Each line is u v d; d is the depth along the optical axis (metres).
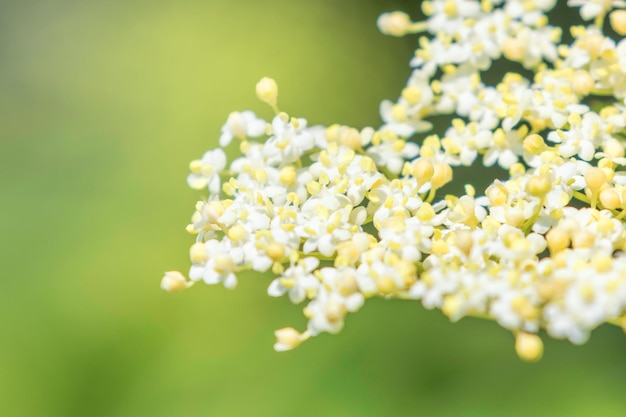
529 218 0.23
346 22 0.48
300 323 0.36
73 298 0.37
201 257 0.23
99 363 0.35
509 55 0.26
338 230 0.23
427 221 0.23
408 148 0.25
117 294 0.37
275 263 0.23
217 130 0.45
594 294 0.21
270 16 0.48
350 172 0.24
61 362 0.35
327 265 0.28
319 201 0.23
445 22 0.27
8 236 0.39
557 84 0.25
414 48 0.48
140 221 0.40
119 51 0.48
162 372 0.35
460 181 0.37
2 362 0.35
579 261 0.21
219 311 0.37
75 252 0.38
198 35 0.48
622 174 0.24
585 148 0.24
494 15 0.26
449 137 0.25
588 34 0.25
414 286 0.22
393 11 0.49
